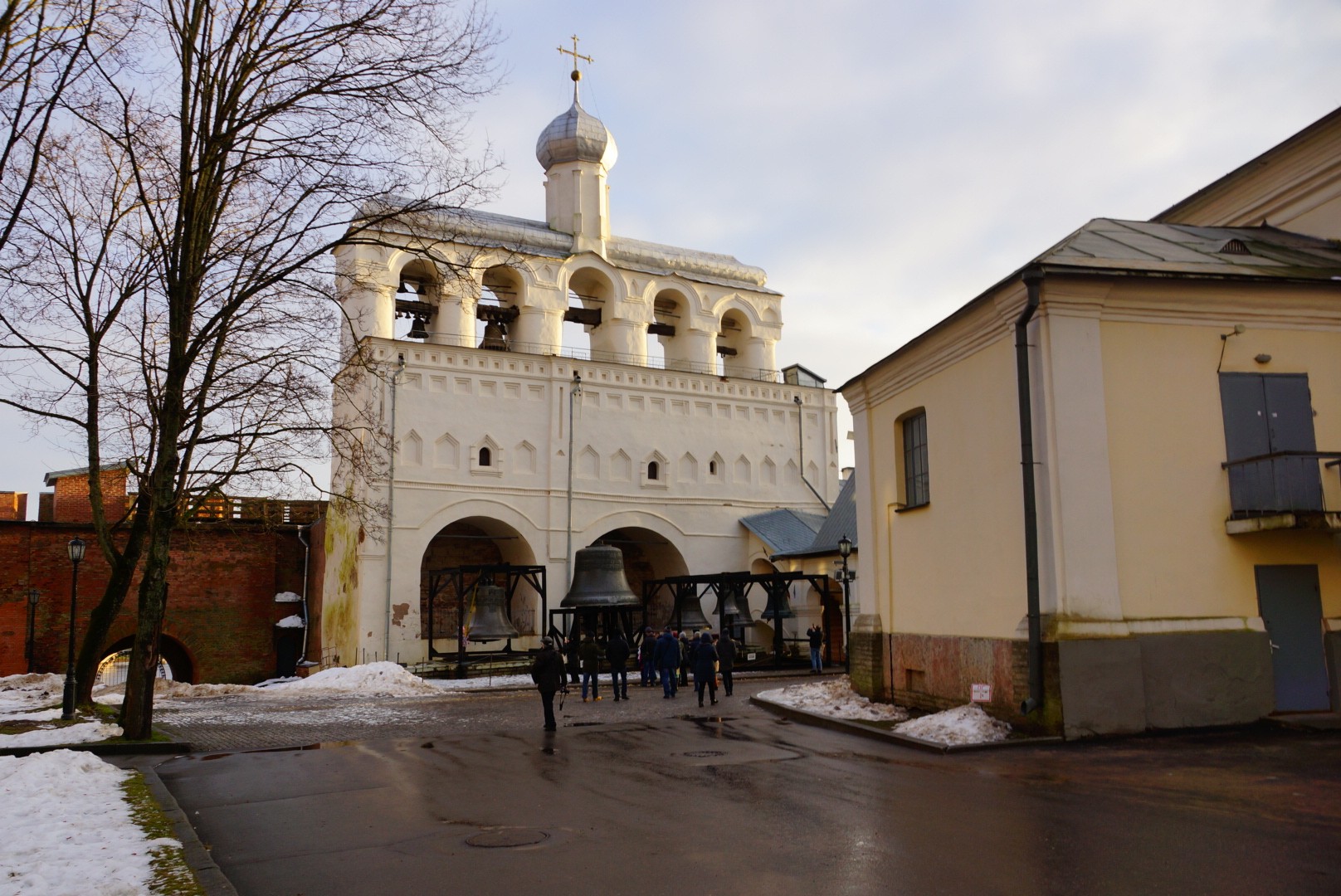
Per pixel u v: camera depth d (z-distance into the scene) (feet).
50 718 59.06
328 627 112.78
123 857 24.00
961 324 51.72
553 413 117.60
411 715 64.69
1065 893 21.43
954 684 52.49
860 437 65.10
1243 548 46.29
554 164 129.80
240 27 51.31
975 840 26.12
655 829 28.37
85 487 112.47
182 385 52.19
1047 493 44.86
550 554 114.83
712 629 124.88
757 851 25.46
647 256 132.36
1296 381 48.03
